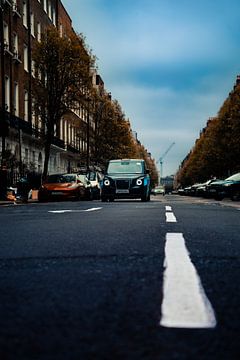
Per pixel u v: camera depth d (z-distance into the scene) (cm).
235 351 166
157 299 241
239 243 474
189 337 180
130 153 5691
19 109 3556
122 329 191
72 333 187
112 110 5234
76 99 3044
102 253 399
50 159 4559
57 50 2931
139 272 313
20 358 159
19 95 3562
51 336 183
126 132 5356
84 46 3014
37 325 198
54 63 2941
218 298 243
